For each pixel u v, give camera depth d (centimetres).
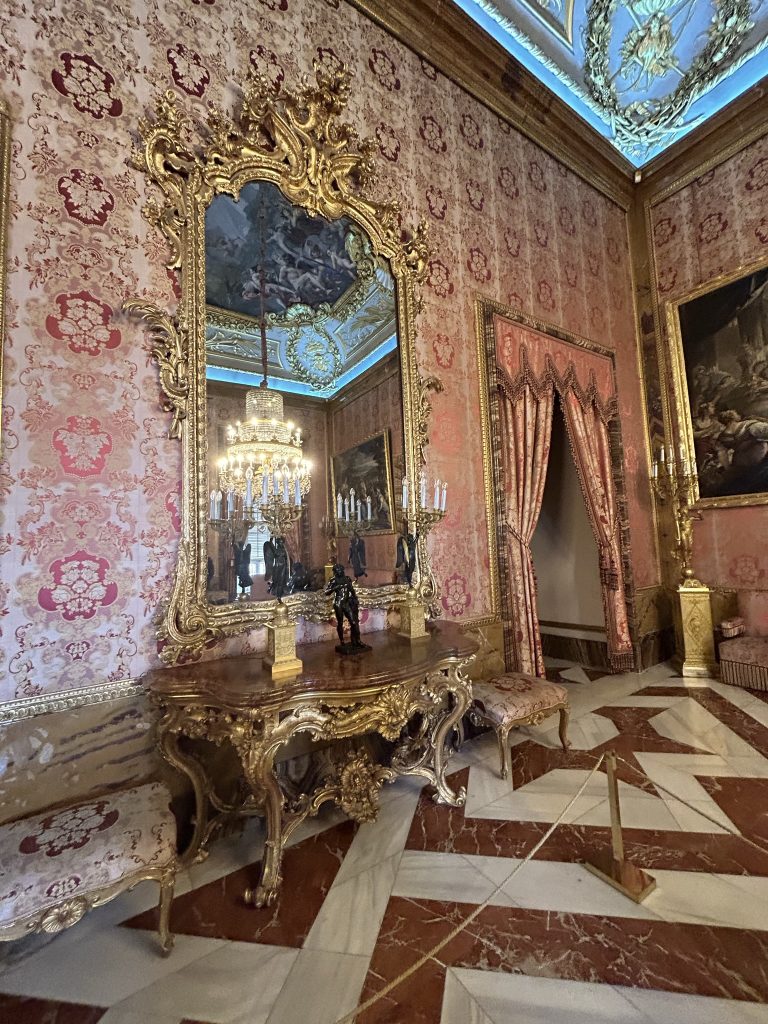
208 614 238
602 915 180
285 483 271
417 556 321
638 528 524
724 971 154
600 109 504
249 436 261
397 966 162
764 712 366
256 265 272
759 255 468
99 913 192
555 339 445
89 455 215
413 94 363
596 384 483
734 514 482
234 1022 144
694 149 514
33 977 163
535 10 406
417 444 325
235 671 221
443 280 363
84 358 217
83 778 205
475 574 360
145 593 226
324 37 317
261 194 275
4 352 197
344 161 303
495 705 295
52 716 200
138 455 228
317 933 177
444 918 182
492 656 362
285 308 280
